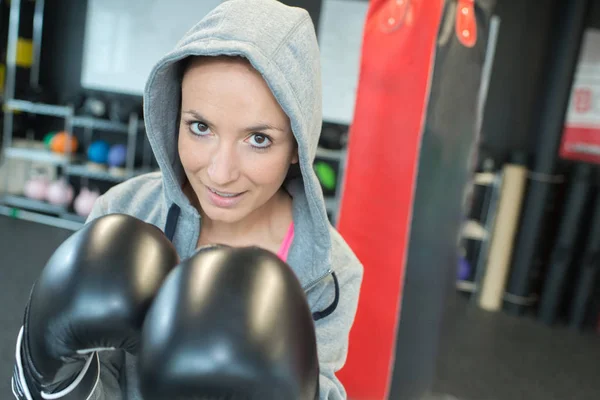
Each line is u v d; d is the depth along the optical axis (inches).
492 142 174.6
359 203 58.5
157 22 183.3
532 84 170.7
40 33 188.4
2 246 147.3
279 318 19.7
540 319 155.8
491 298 161.2
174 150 33.2
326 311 31.9
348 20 174.9
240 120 26.7
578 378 121.0
